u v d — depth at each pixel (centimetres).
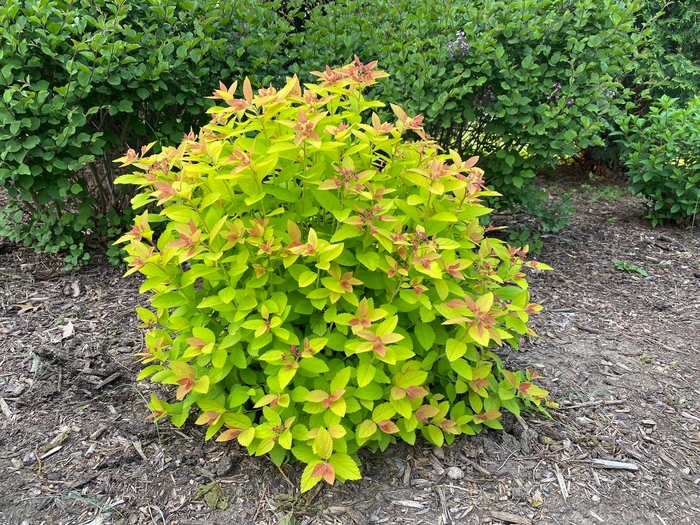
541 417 263
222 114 227
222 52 409
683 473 237
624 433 257
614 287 413
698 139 497
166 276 220
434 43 421
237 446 236
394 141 220
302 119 196
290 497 213
